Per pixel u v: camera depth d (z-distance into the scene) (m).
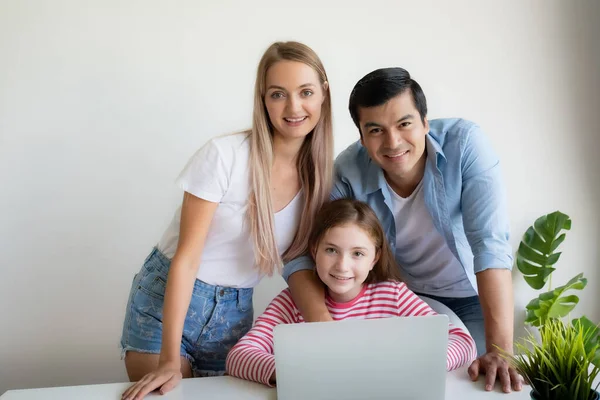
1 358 2.33
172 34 2.25
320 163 1.75
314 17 2.31
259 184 1.67
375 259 1.74
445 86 2.40
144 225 2.34
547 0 2.42
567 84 2.46
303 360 1.23
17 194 2.27
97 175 2.29
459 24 2.38
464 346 1.53
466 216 1.74
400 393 1.25
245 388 1.40
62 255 2.32
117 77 2.25
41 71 2.22
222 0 2.26
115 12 2.22
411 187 1.81
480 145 1.74
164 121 2.29
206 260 1.79
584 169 2.51
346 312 1.71
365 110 1.62
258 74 1.67
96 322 2.37
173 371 1.48
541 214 2.51
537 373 1.17
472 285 1.92
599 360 1.23
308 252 1.79
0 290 2.30
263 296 2.43
